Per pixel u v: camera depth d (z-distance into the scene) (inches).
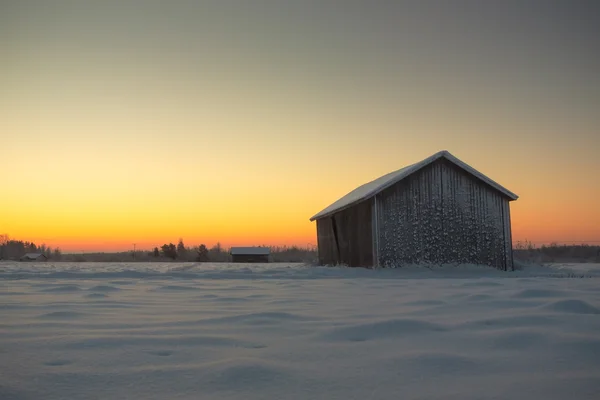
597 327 209.0
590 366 153.9
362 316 263.7
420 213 821.9
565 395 127.0
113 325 234.1
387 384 137.2
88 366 154.5
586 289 395.5
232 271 821.9
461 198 842.2
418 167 816.9
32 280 623.8
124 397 125.7
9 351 173.9
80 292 426.0
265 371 147.3
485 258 837.8
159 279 650.2
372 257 807.1
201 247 2561.5
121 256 2817.4
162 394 128.3
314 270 814.5
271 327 227.9
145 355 169.6
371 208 811.4
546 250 1882.4
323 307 308.5
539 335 193.0
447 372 148.8
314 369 151.9
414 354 167.9
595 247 1823.3
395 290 432.8
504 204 860.6
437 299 337.4
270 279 649.6
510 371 149.4
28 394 126.9
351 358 165.6
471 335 200.5
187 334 209.2
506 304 295.4
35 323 238.7
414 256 810.8
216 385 135.9
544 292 334.6
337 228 1017.5
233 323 241.3
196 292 432.5
